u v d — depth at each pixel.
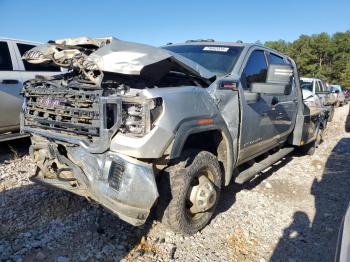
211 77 3.43
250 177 4.30
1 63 5.61
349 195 4.95
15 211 3.57
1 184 4.29
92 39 3.08
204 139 3.59
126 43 2.99
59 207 3.69
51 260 2.82
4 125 5.57
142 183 2.69
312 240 3.58
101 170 2.76
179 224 3.19
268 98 4.54
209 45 4.55
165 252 3.08
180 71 3.43
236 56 4.19
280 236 3.62
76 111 2.88
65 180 3.07
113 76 3.11
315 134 7.25
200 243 3.30
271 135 4.90
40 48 3.27
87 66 2.83
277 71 3.66
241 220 3.86
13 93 5.60
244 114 3.88
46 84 3.25
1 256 2.81
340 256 1.79
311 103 8.34
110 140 2.71
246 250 3.29
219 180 3.56
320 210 4.36
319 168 6.38
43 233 3.19
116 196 2.68
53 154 3.12
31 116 3.28
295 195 4.87
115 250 3.02
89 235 3.21
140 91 2.73
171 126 2.79
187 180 3.13
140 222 2.74
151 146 2.67
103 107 2.67
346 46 55.59
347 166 6.62
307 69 52.84
